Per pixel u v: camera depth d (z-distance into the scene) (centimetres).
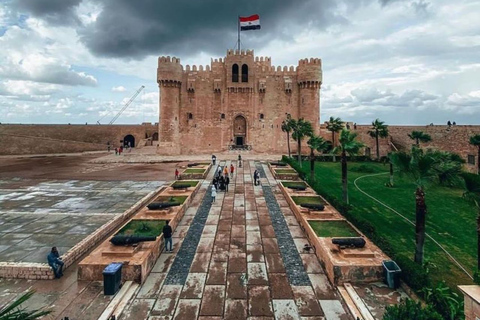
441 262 1365
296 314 952
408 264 1083
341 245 1253
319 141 2856
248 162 4409
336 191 2728
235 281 1150
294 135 3816
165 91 5488
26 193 2641
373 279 1123
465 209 2216
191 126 5734
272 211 2066
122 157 5297
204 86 5738
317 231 1518
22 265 1173
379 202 2378
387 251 1237
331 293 1076
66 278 1155
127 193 2630
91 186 2962
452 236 1689
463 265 1338
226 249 1445
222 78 5769
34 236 1562
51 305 980
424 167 1234
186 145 5731
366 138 5538
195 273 1211
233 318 930
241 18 5638
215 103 5747
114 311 952
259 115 5766
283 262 1312
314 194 2344
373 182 3175
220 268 1254
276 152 5769
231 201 2317
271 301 1021
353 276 1113
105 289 1037
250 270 1238
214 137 5759
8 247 1415
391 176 2986
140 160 4850
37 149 6328
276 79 5794
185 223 1814
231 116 5756
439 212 2141
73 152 6531
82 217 1902
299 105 5753
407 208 2225
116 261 1153
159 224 1627
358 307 961
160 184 3052
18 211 2047
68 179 3359
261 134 5762
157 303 1006
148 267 1199
